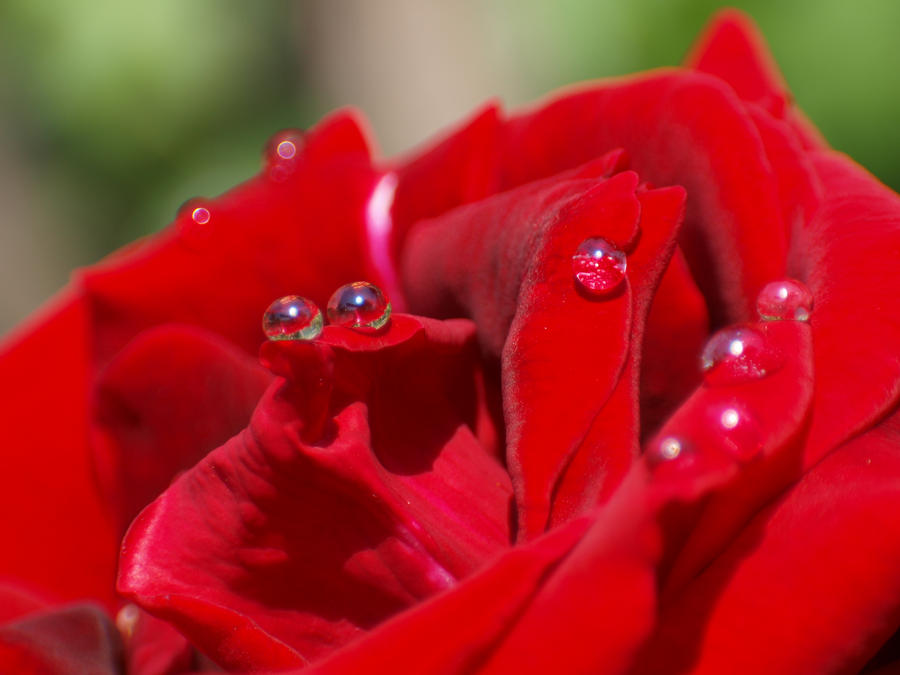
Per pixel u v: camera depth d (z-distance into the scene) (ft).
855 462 0.71
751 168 0.76
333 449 0.71
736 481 0.68
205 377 0.79
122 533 0.83
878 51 2.43
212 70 3.64
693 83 0.78
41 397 0.91
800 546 0.70
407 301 0.82
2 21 3.66
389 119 3.22
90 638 0.78
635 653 0.66
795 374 0.70
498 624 0.66
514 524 0.74
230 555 0.72
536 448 0.72
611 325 0.72
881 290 0.73
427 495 0.74
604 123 0.80
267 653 0.71
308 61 3.37
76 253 3.90
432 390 0.75
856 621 0.69
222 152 3.57
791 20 2.48
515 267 0.76
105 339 0.86
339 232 0.86
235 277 0.86
